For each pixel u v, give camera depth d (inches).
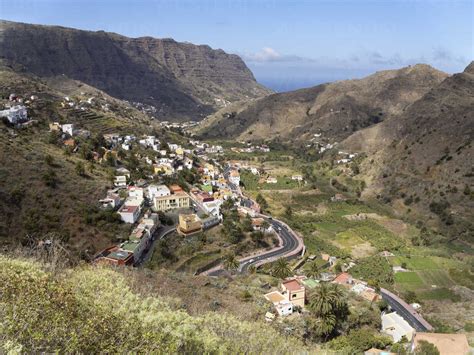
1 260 585.6
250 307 1380.4
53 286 509.4
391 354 1279.5
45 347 412.8
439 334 1411.2
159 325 526.6
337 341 1350.9
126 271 1413.6
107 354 439.2
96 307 511.2
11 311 423.8
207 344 551.2
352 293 1991.9
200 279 1704.0
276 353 746.2
